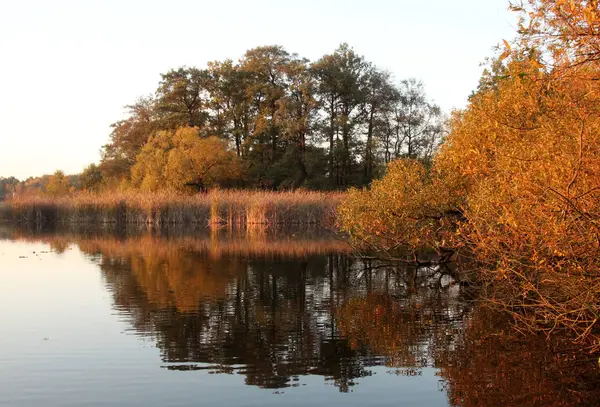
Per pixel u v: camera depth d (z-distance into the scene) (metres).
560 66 6.17
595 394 6.69
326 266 17.97
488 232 9.42
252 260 19.45
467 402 6.51
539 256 7.70
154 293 13.28
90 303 12.12
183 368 7.79
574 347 8.51
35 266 18.02
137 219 39.28
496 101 11.38
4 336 9.40
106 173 62.03
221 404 6.55
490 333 9.48
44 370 7.71
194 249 23.09
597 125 6.96
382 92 54.44
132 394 6.85
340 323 10.36
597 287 7.26
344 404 6.52
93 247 24.14
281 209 36.19
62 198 44.16
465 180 13.81
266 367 7.87
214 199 37.44
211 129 56.22
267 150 57.12
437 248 15.75
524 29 6.20
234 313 11.23
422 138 53.69
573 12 5.61
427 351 8.53
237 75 55.81
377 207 15.54
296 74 53.72
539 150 7.68
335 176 55.91
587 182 6.95
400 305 11.94
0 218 43.75
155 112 57.72
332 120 53.66
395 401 6.60
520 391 6.83
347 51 55.16
